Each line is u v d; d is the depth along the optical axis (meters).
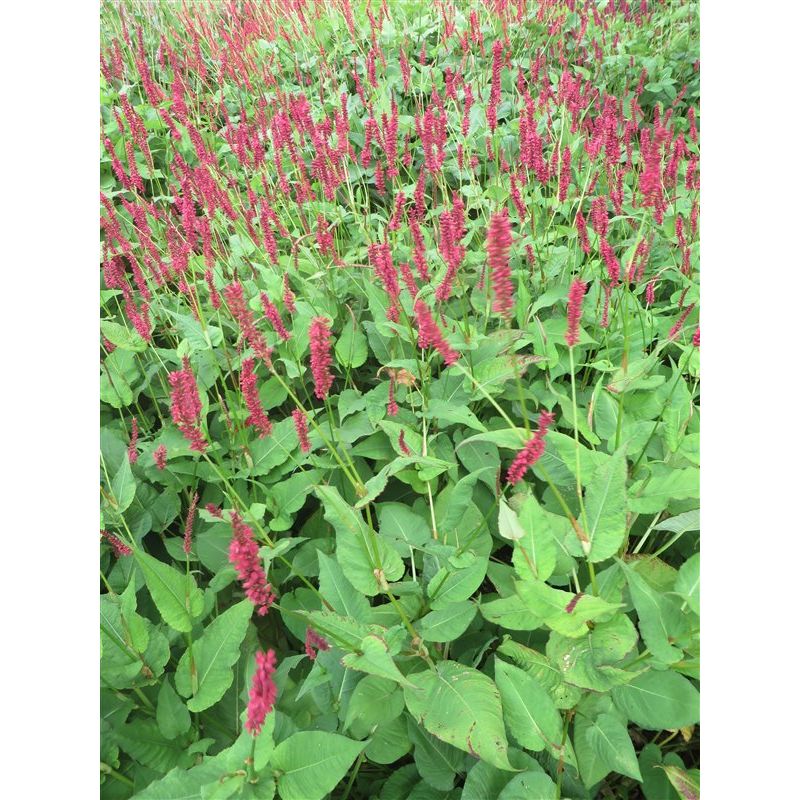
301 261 1.20
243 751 0.63
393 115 1.33
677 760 0.71
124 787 0.73
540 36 2.06
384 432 0.97
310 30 2.20
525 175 1.26
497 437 0.72
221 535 0.92
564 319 1.06
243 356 1.01
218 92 2.00
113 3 2.48
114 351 1.10
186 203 1.15
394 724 0.73
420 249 0.98
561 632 0.65
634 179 1.40
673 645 0.67
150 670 0.77
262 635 0.88
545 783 0.64
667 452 0.88
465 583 0.76
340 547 0.74
